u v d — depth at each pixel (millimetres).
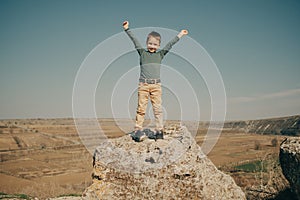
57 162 28469
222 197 6621
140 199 6219
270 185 9203
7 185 17688
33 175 25438
